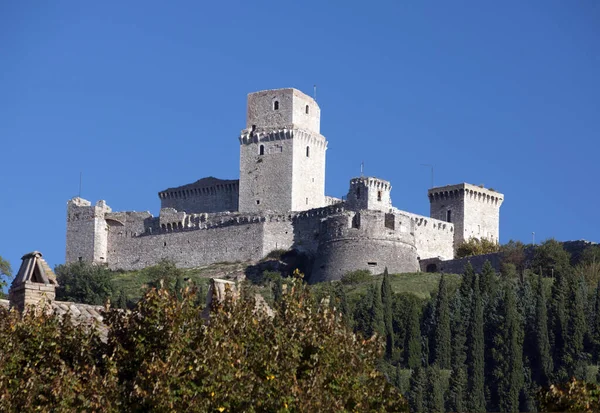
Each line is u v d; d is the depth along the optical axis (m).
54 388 89.50
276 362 94.44
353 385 95.50
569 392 97.06
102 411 88.50
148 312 95.06
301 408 90.31
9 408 88.50
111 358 92.19
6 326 95.31
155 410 88.25
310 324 100.12
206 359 91.00
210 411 89.31
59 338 95.56
